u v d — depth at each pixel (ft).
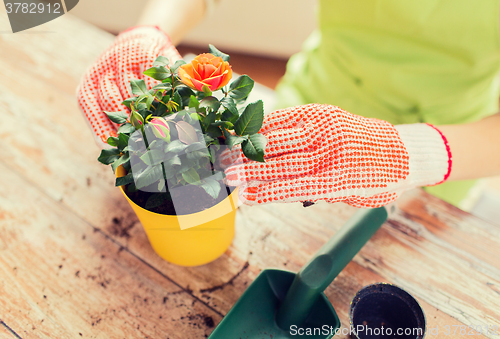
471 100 2.63
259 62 5.94
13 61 2.59
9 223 2.11
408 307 1.82
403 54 2.50
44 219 2.13
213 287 2.01
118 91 1.99
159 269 2.04
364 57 2.57
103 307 1.96
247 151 1.65
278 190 1.84
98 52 2.66
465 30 2.34
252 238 2.11
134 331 1.92
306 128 1.88
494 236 2.10
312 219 2.16
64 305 1.95
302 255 2.08
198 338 1.92
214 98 1.67
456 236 2.10
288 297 1.87
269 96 2.90
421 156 1.93
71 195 2.19
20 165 2.26
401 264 2.05
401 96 2.61
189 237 1.86
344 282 2.02
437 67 2.47
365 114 2.74
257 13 5.29
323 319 1.90
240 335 1.89
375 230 1.97
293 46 5.70
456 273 2.02
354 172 1.85
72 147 2.31
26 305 1.95
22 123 2.38
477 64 2.43
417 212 2.16
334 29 2.64
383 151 1.89
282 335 1.90
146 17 2.34
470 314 1.94
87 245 2.08
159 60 1.71
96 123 1.96
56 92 2.49
